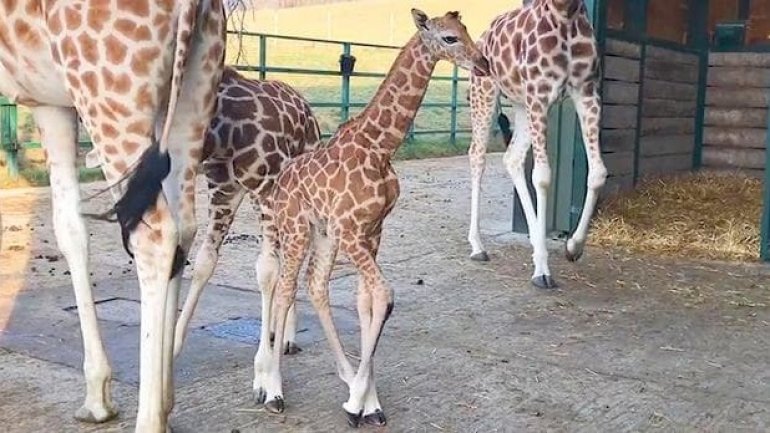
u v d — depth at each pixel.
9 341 3.84
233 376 3.47
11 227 6.27
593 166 5.15
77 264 2.97
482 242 6.24
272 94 3.34
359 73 11.23
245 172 3.19
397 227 6.82
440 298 4.75
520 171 5.46
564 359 3.77
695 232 6.25
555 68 4.98
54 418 3.03
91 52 2.53
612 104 6.75
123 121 2.56
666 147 7.88
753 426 3.09
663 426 3.07
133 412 3.11
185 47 2.52
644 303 4.71
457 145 13.01
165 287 2.61
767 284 5.13
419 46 2.92
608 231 6.24
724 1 8.36
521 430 3.01
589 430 3.02
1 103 8.15
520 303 4.68
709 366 3.72
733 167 8.43
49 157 3.00
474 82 5.83
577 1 4.94
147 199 2.47
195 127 2.74
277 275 3.19
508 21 5.46
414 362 3.69
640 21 7.03
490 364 3.68
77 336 3.94
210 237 3.23
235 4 4.58
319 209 2.90
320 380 3.44
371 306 2.96
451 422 3.07
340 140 2.92
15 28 2.70
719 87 8.41
